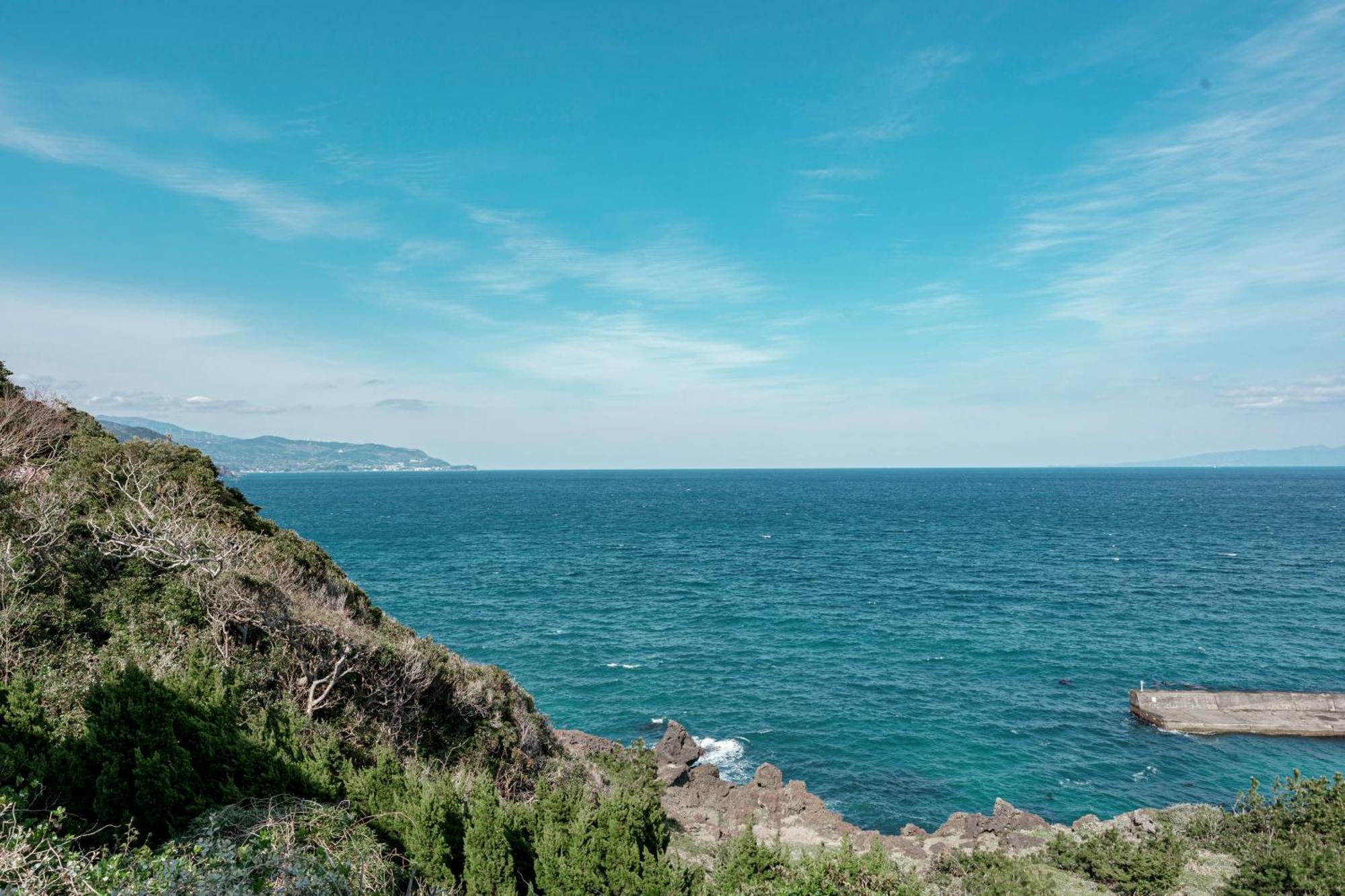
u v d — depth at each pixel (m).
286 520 147.12
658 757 35.91
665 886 13.88
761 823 28.50
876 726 40.94
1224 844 21.84
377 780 14.04
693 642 56.28
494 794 14.27
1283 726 40.22
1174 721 40.50
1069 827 28.94
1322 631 58.84
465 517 158.62
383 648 21.94
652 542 116.12
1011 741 39.03
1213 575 84.31
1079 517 161.25
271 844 10.62
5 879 8.55
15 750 11.55
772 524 147.50
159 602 19.27
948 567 91.69
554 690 45.97
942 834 27.53
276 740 14.66
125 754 11.94
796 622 62.38
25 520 19.41
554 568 88.69
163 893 8.90
